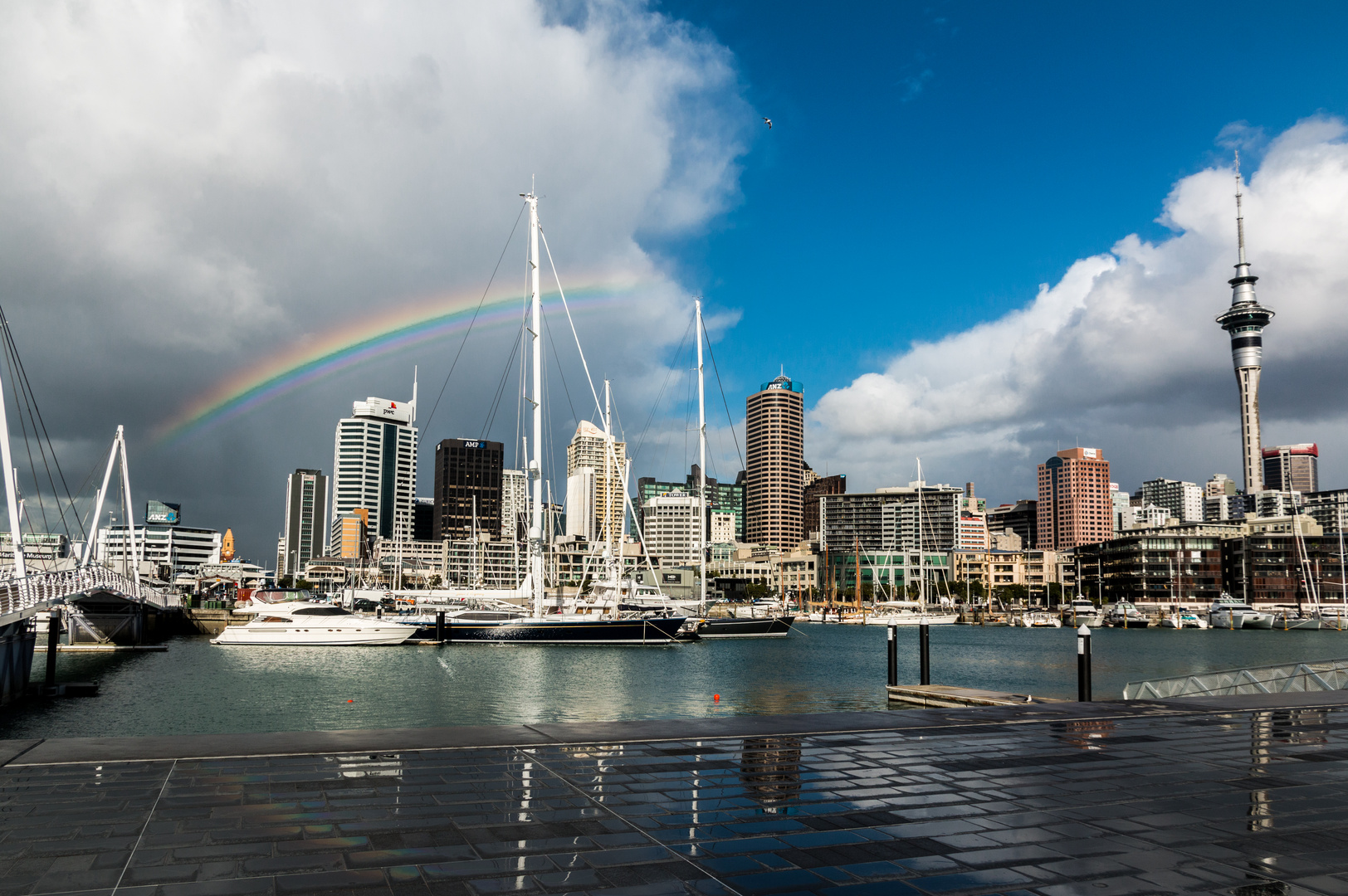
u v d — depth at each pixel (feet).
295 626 341.62
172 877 27.53
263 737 51.67
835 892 26.86
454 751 48.88
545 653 315.37
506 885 27.14
